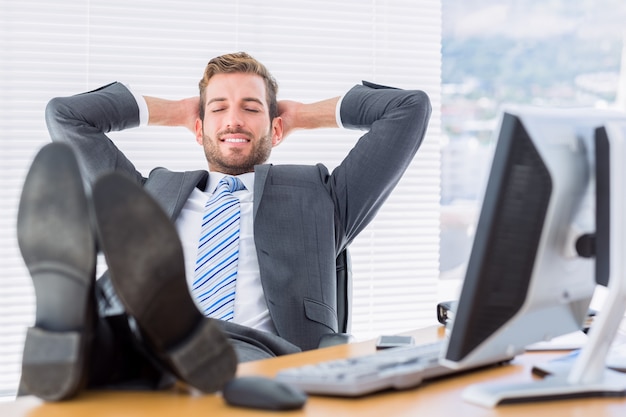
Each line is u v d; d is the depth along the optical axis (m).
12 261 2.95
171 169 3.13
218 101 2.71
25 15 2.97
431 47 3.34
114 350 1.28
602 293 3.27
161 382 1.28
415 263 3.32
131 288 1.14
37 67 2.98
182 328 1.20
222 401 1.20
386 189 2.59
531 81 5.82
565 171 1.21
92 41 3.03
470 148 5.70
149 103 2.81
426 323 3.35
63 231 1.15
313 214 2.48
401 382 1.27
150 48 3.08
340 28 3.25
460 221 5.53
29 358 1.18
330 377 1.23
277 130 2.86
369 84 2.83
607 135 1.23
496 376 1.39
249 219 2.51
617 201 1.22
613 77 5.81
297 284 2.38
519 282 1.20
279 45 3.20
